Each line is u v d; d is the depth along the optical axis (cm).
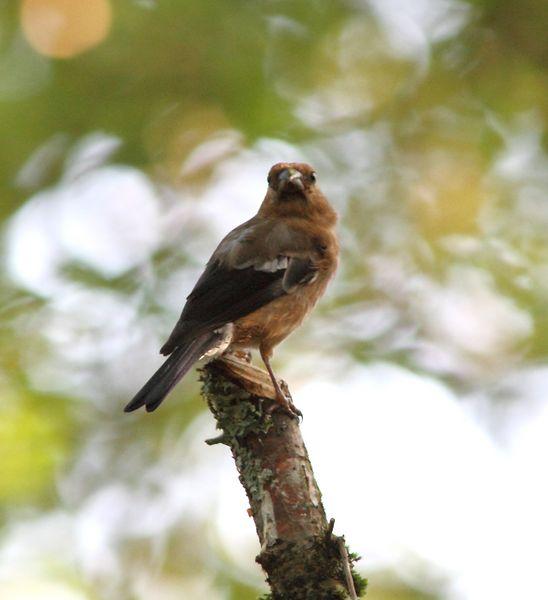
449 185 1510
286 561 729
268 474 785
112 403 1395
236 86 1441
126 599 1256
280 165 1169
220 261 1066
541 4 1524
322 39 1485
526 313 1460
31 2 1427
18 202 1437
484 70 1544
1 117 1411
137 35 1431
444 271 1482
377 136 1545
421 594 1197
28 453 1305
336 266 1144
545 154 1521
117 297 1433
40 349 1405
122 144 1452
